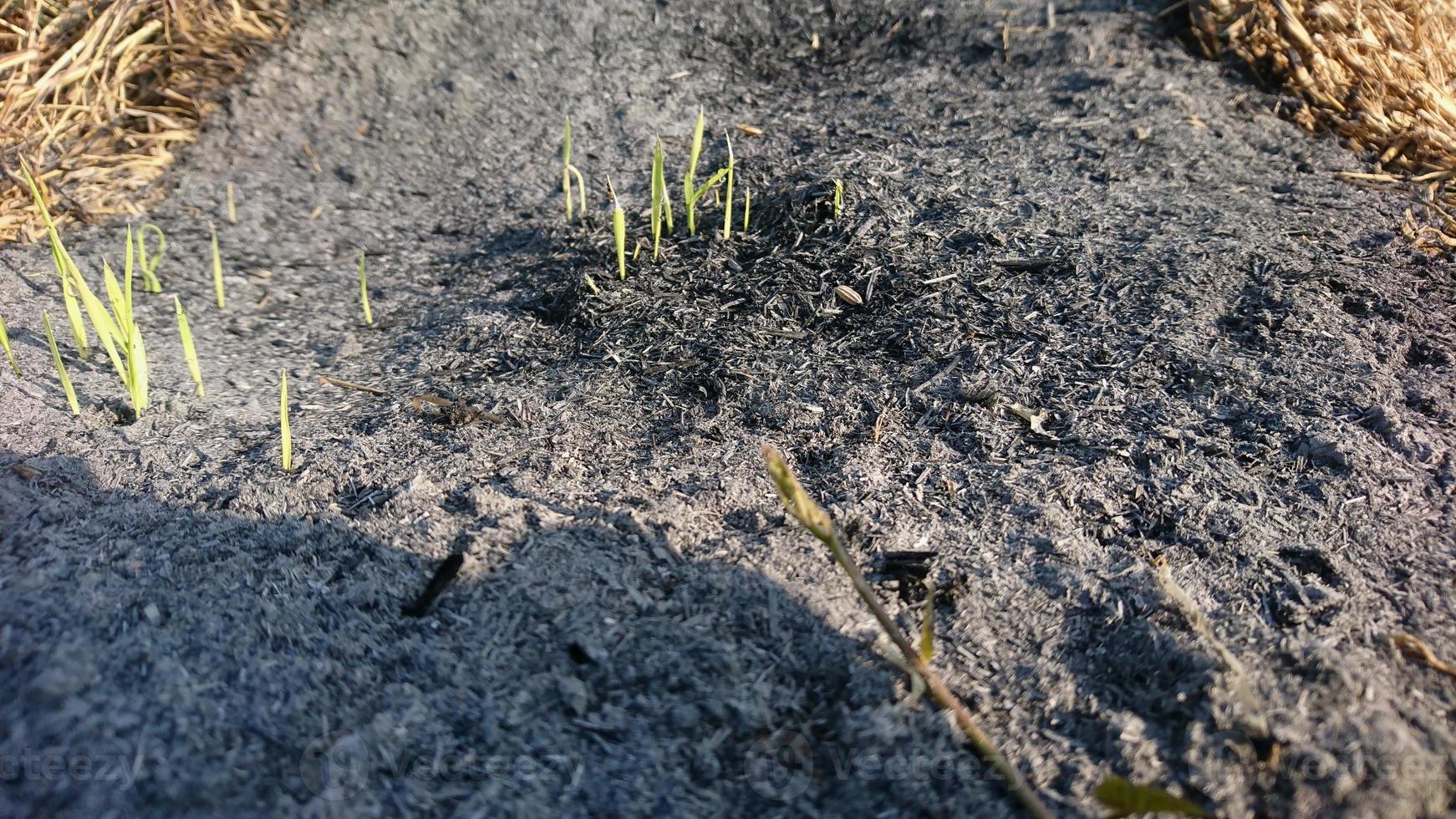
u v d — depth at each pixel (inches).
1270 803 6.2
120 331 10.5
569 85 15.5
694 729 6.8
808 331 10.7
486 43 15.8
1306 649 7.0
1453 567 7.8
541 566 7.8
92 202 13.4
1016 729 6.9
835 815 6.3
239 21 15.4
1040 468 8.9
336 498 8.7
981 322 10.5
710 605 7.6
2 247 12.6
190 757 6.4
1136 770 6.5
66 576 7.6
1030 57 15.4
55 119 14.1
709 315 10.9
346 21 15.6
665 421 9.7
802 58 16.2
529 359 10.8
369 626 7.4
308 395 10.5
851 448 9.2
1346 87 13.8
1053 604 7.7
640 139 14.5
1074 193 12.3
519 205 13.8
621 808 6.3
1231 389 9.5
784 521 8.4
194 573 7.8
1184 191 12.3
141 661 6.9
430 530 8.2
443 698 6.9
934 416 9.5
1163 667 7.1
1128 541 8.2
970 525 8.4
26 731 6.4
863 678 7.0
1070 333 10.3
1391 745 6.3
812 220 12.0
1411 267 11.0
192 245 13.1
